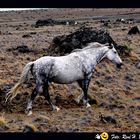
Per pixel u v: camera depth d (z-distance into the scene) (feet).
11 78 70.59
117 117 51.52
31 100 51.96
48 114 52.03
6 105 55.16
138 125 48.26
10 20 422.41
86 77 55.98
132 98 63.52
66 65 53.72
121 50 94.27
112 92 65.51
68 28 219.20
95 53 56.75
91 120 49.44
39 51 101.09
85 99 56.65
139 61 90.27
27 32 195.00
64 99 59.31
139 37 141.28
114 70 81.71
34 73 51.96
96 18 376.07
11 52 101.45
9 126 45.47
